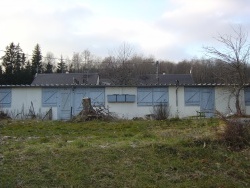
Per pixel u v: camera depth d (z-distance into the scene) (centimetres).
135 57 5256
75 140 1043
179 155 849
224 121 993
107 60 5209
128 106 2386
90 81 4516
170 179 709
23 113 2369
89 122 1789
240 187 688
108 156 818
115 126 1544
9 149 891
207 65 5288
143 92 2403
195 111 2402
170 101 2398
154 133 1159
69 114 2389
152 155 841
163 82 4650
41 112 2384
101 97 2394
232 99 2402
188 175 737
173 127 1389
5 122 1777
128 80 4025
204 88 2423
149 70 5978
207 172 760
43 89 2406
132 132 1276
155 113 2348
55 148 877
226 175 749
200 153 862
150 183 686
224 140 929
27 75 5497
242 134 938
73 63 6969
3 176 687
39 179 680
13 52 5859
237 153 871
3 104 2383
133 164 779
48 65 6938
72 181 676
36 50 6731
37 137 1155
